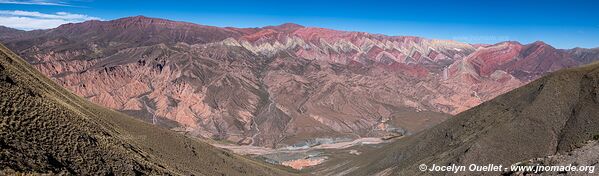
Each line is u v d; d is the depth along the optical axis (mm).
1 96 43844
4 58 66312
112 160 47750
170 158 71625
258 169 108312
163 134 85375
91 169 42281
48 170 36625
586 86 82188
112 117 80250
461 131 101250
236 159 107500
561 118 80750
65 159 40781
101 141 51312
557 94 84938
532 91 92250
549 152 76188
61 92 77062
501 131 83688
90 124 56938
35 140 40375
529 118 83438
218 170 84875
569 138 75500
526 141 79875
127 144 60031
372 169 118812
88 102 87375
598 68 84625
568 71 89750
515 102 93812
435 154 100062
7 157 34375
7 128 38812
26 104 46281
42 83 71375
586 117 76125
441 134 107938
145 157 59312
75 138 46375
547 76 93500
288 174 124750
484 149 81250
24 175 32156
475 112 104438
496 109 98125
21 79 56875
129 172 47844
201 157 86812
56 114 49500
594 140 47875
